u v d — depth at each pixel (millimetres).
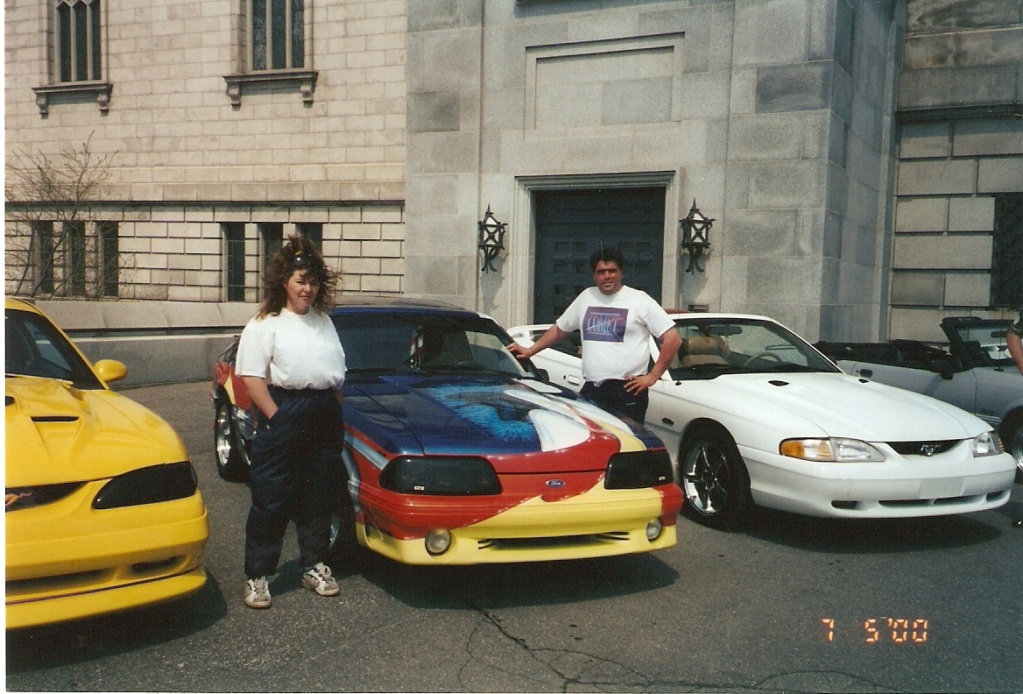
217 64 19266
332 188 18359
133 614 4172
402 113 17891
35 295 19188
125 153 20234
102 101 20281
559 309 13508
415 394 5125
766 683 3607
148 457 3748
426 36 13766
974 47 14070
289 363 4176
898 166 14742
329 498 4434
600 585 4781
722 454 5949
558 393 5418
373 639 3947
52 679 3469
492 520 4215
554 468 4367
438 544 4191
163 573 3699
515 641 3971
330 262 18656
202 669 3596
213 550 5191
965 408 8094
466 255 13633
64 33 21000
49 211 20641
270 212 19016
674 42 12359
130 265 20281
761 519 6309
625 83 12688
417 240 13945
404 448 4289
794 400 5949
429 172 13836
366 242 18344
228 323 14914
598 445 4535
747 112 11898
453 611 4316
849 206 12586
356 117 18234
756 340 7207
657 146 12477
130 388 11984
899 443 5516
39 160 21062
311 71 18344
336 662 3697
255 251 19266
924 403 6152
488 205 13492
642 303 5844
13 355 4734
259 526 4254
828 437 5461
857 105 12719
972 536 5984
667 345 5770
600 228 13203
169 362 12594
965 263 14328
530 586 4727
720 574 5020
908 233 14703
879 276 14180
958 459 5594
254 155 19125
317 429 4297
